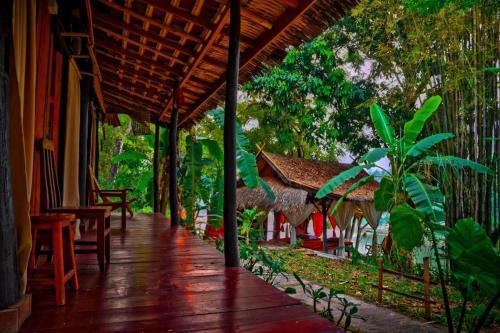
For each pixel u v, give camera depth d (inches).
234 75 125.7
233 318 74.0
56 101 163.5
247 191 496.4
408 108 351.3
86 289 94.3
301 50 540.4
